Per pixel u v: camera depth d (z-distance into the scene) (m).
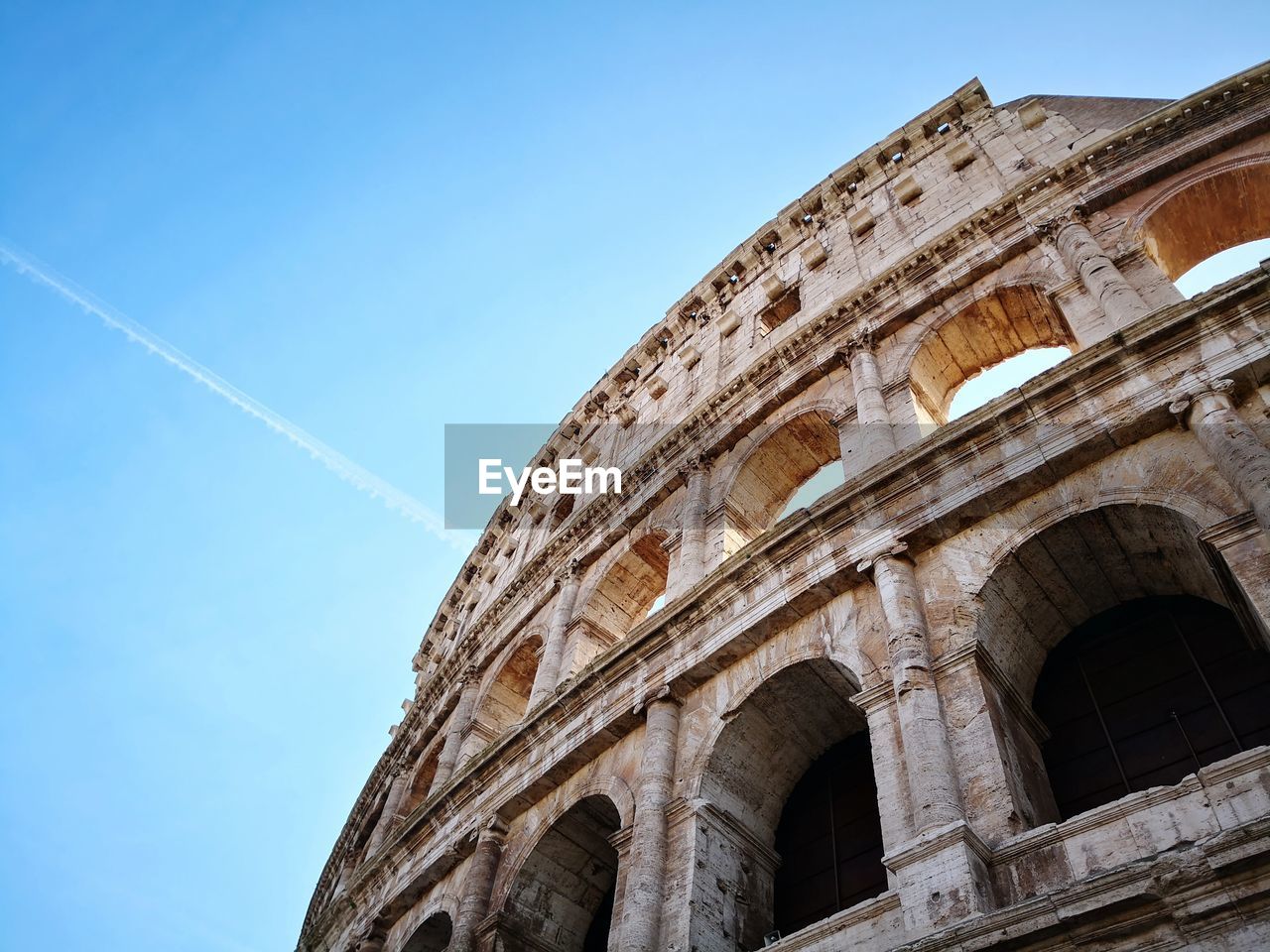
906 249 33.56
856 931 16.44
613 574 34.22
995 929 13.48
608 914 25.98
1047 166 31.14
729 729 22.44
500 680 38.34
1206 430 18.25
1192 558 18.98
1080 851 14.88
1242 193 26.56
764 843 22.06
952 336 29.16
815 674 21.95
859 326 30.66
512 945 24.17
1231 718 18.11
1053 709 20.44
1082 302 25.06
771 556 23.70
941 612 19.97
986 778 16.83
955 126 38.12
